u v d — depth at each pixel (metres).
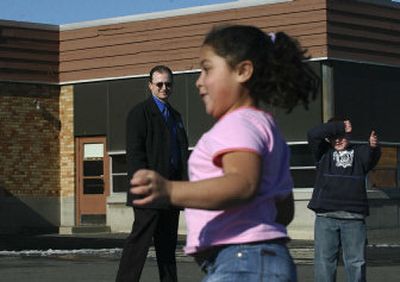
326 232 8.34
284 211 3.64
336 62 20.58
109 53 23.41
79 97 23.84
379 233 20.61
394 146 21.72
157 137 8.46
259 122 3.36
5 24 23.39
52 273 12.13
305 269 12.94
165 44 22.55
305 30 20.53
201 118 21.97
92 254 15.77
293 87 3.47
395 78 21.86
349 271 8.30
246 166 3.18
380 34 21.47
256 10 21.17
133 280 8.15
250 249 3.33
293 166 20.61
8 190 23.33
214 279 3.34
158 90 8.59
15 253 16.05
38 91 23.86
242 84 3.43
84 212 23.73
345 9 20.77
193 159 3.42
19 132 23.56
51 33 24.05
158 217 8.14
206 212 3.40
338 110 20.52
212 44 3.44
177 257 15.12
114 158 23.34
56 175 24.06
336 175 8.28
